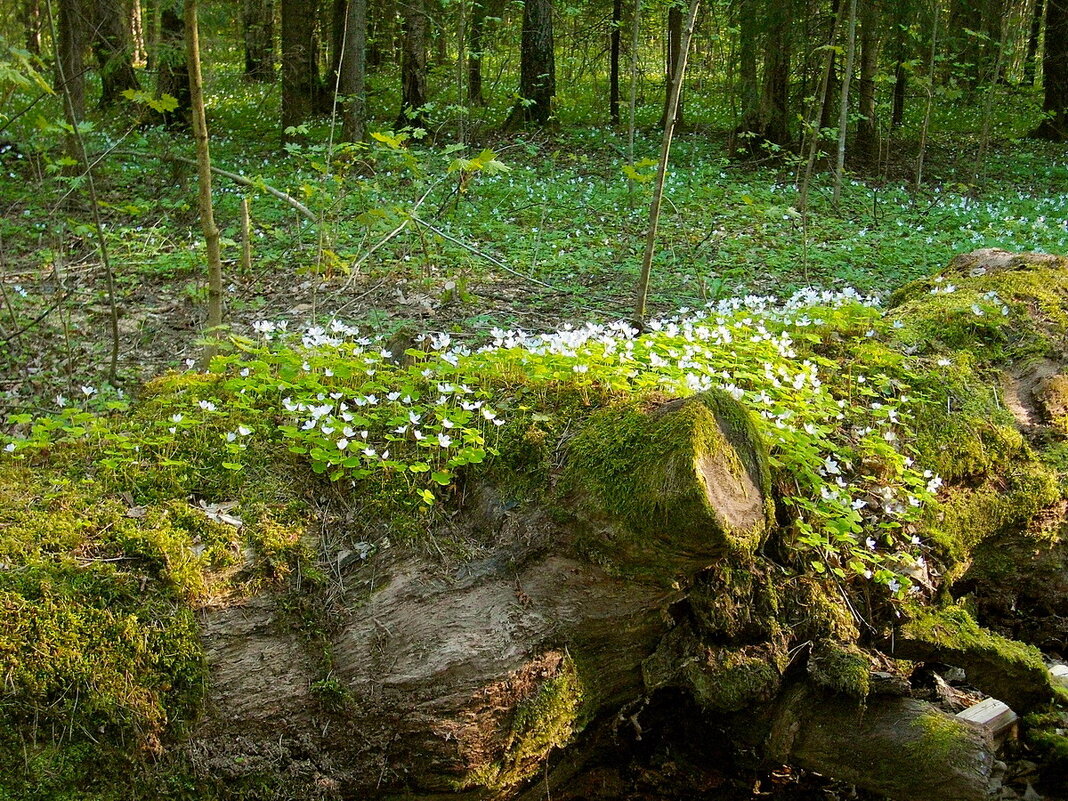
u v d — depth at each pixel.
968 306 4.91
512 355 3.85
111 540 2.73
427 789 2.69
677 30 16.84
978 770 2.78
